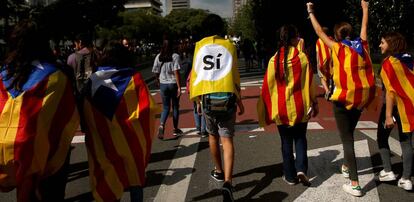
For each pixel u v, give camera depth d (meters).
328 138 7.66
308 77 5.05
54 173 3.39
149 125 3.91
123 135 3.78
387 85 4.83
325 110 10.90
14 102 3.18
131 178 3.83
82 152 7.32
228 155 4.77
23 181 3.26
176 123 8.20
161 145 7.62
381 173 5.31
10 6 22.16
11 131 3.13
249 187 5.29
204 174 5.88
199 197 5.04
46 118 3.21
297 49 5.07
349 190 4.93
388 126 4.84
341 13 28.19
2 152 3.12
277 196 4.96
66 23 30.84
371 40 19.09
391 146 6.93
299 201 4.80
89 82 3.85
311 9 5.18
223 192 4.59
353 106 4.74
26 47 3.29
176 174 5.92
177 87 8.00
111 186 3.76
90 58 7.07
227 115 4.77
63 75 3.34
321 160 6.28
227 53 4.82
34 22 3.38
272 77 5.09
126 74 3.89
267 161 6.35
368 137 7.66
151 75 24.69
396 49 4.84
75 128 3.39
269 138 7.79
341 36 5.05
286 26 5.09
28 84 3.21
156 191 5.28
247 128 8.75
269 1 32.62
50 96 3.23
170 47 7.93
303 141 5.21
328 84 5.86
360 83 4.73
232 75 4.79
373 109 4.89
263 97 5.21
